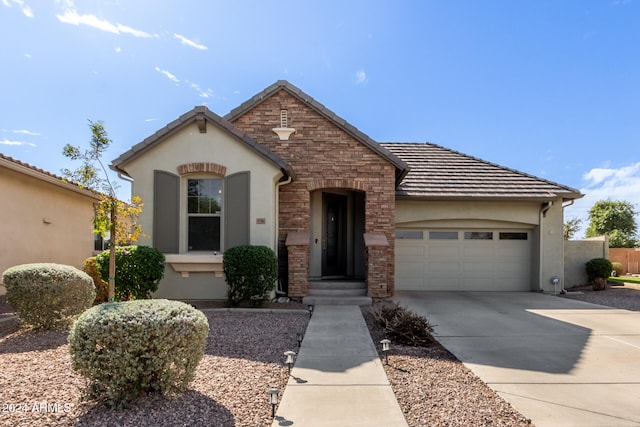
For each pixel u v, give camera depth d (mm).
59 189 14969
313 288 12930
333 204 15586
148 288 10070
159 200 11508
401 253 15930
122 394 4301
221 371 5719
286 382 5375
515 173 16828
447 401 4816
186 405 4457
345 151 13375
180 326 4406
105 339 4176
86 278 8711
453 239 16031
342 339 7727
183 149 11594
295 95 13367
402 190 15141
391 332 7789
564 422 4312
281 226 13180
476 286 15938
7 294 8000
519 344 7621
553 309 11555
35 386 4930
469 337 8156
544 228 15664
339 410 4488
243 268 10422
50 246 14492
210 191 11820
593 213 39375
